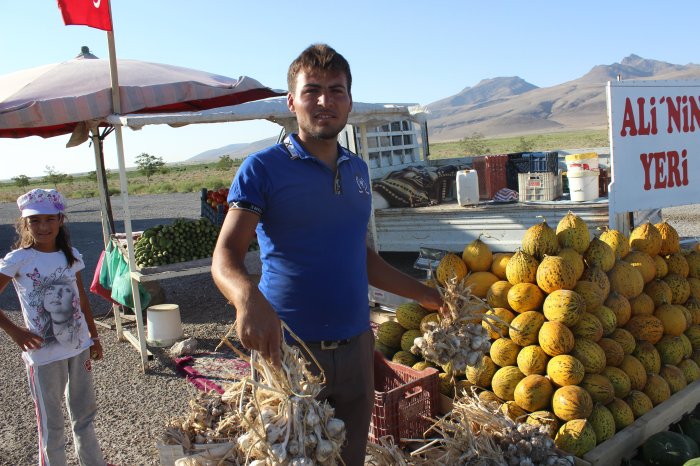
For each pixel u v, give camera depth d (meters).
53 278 3.81
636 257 4.94
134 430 5.04
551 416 3.93
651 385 4.30
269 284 2.49
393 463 3.54
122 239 7.08
